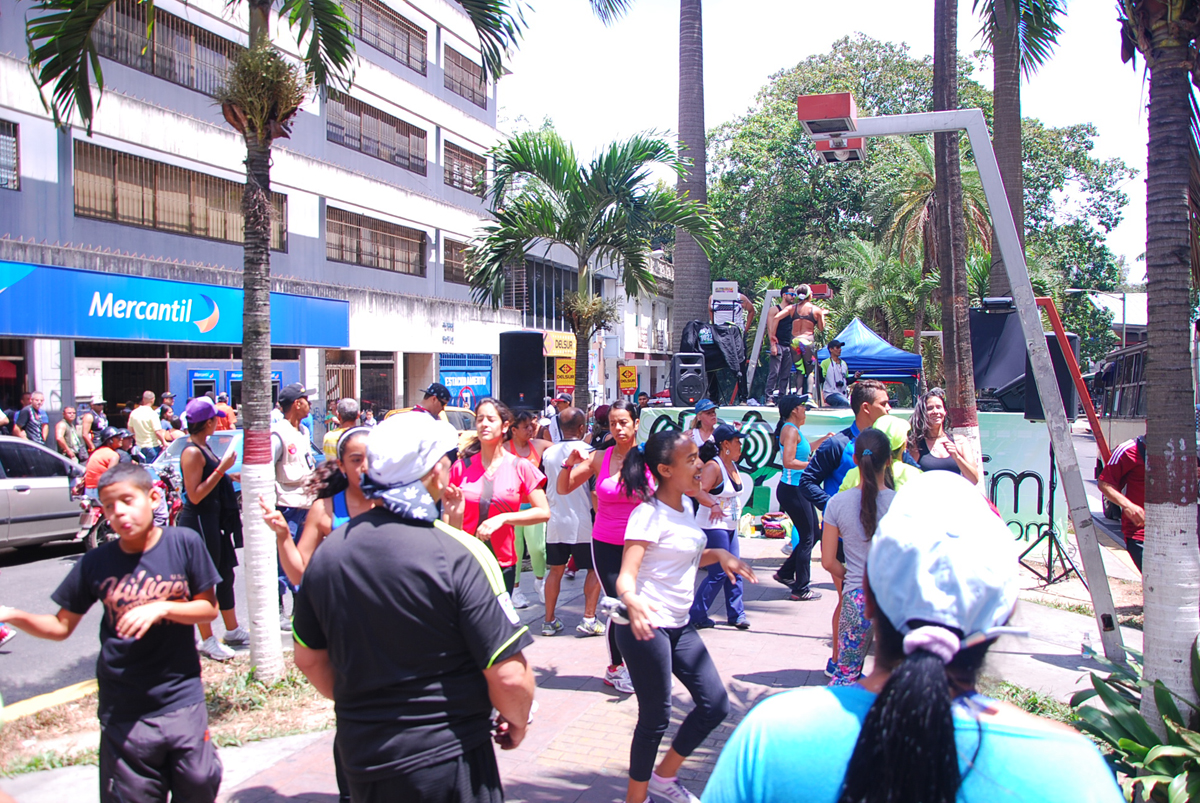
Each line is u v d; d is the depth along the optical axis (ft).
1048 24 28.58
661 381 151.43
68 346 48.85
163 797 10.62
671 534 12.03
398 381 78.43
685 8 49.24
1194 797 11.01
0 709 9.75
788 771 4.84
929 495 5.17
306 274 67.87
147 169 53.98
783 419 26.43
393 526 7.96
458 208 88.74
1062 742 4.73
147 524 10.56
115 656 10.35
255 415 18.70
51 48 19.94
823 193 108.78
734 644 21.44
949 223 30.25
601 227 45.44
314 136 69.15
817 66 115.14
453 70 89.56
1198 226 15.53
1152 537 13.24
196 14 57.21
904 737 4.44
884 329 91.97
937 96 29.78
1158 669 13.06
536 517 17.88
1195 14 13.30
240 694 17.90
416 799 7.64
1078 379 22.82
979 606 4.84
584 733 15.96
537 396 36.27
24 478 33.32
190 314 51.90
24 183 46.75
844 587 14.60
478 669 8.09
